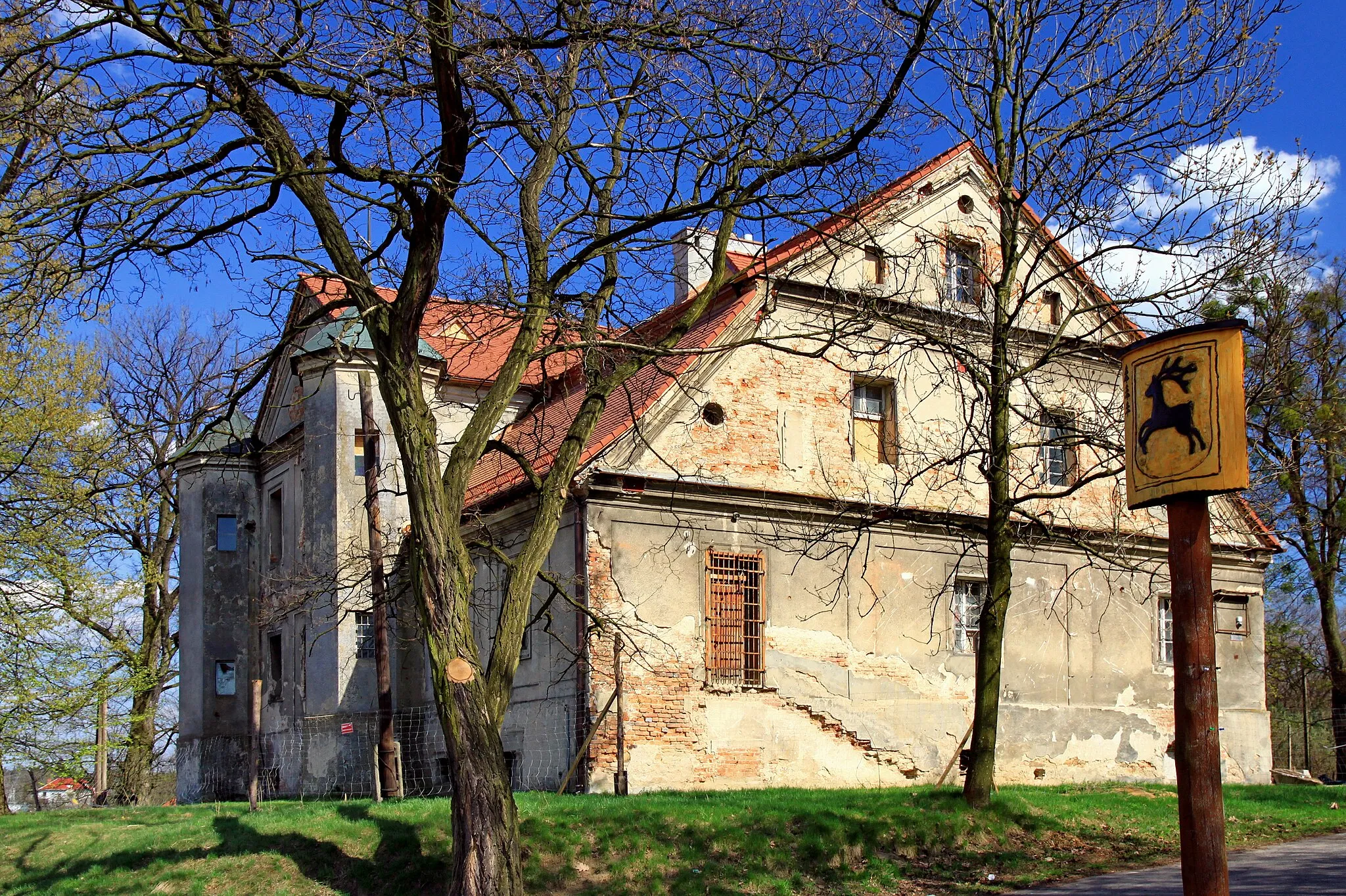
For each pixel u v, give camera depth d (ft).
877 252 59.93
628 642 62.80
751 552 67.46
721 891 43.37
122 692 85.10
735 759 64.49
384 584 68.13
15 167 38.09
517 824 36.94
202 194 36.40
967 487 74.90
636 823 47.55
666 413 66.08
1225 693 83.97
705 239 82.02
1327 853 48.39
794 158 39.93
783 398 69.92
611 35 37.83
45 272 37.47
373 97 36.81
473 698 36.88
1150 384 26.32
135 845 52.95
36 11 35.65
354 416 81.71
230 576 97.25
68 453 77.77
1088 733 76.59
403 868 46.68
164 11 35.42
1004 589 53.47
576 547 63.67
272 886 46.96
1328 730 127.75
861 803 51.83
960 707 72.28
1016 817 52.01
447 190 37.58
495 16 37.22
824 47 41.11
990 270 72.74
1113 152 50.98
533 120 39.63
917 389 73.87
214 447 96.63
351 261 38.86
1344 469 96.94
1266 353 63.16
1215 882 24.71
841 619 69.41
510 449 41.96
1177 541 25.80
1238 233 51.90
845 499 70.49
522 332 41.19
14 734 79.71
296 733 85.51
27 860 54.54
